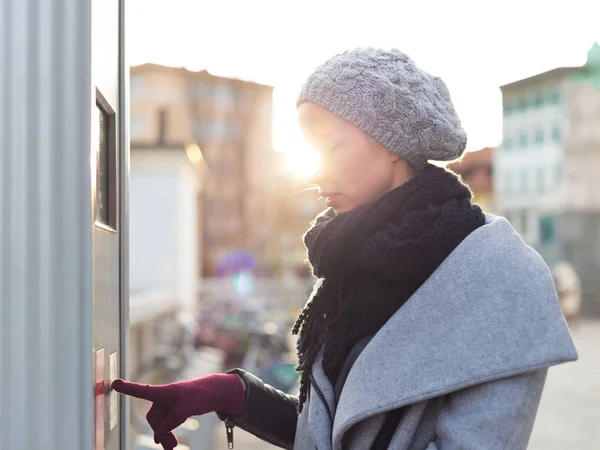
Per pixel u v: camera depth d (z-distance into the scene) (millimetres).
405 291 1047
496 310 984
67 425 820
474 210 1080
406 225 1029
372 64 1059
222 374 1248
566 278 18828
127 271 1239
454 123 1112
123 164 1243
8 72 820
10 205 816
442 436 998
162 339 7773
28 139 816
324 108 1076
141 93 34188
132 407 4609
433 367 982
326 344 1092
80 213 826
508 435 966
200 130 41000
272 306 19781
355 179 1085
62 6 828
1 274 816
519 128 40156
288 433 1280
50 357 817
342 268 1093
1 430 813
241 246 42250
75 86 826
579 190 37344
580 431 6715
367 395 1004
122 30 1234
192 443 3746
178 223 12562
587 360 12109
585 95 37188
